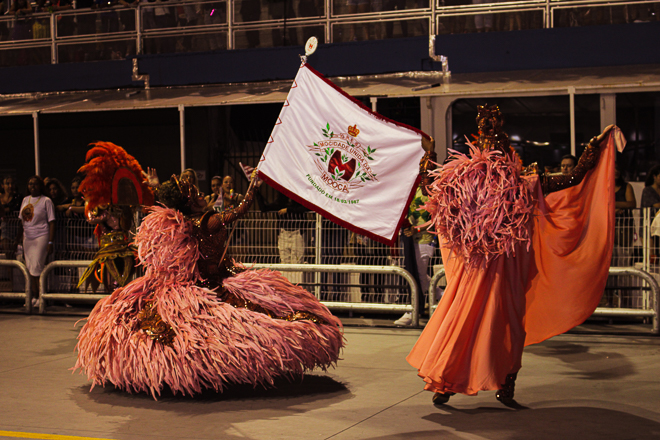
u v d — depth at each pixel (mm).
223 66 11438
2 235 8656
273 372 4133
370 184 4645
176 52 11836
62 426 3662
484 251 3768
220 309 4137
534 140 9133
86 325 4480
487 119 3994
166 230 4297
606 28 9734
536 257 4148
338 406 4031
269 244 7363
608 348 5730
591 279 4129
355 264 7164
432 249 7191
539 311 4145
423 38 10477
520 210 3799
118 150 6699
